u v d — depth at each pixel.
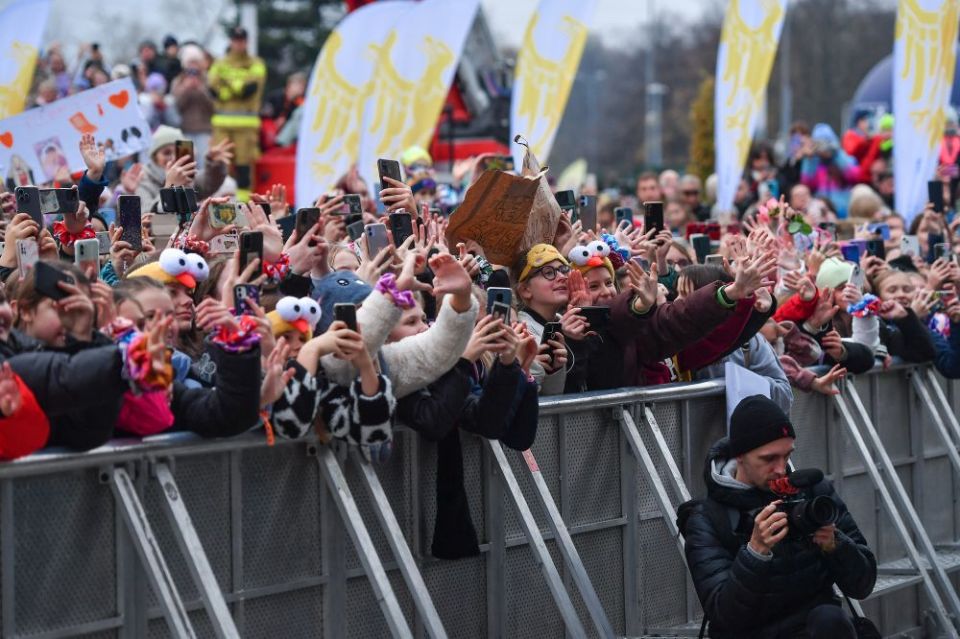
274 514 9.50
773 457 10.28
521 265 12.45
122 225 11.67
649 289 12.48
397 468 10.42
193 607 9.02
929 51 23.59
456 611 10.88
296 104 31.66
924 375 16.62
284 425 9.21
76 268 8.66
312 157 23.77
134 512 8.53
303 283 10.84
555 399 11.55
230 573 9.25
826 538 9.91
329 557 9.82
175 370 9.21
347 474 10.01
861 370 15.02
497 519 11.13
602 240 13.57
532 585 11.48
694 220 25.81
